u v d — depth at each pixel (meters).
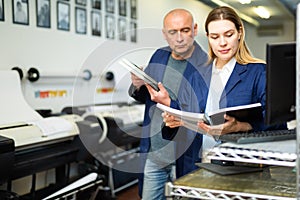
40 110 3.53
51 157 2.85
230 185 1.27
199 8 6.30
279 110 1.33
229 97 1.71
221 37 1.76
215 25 1.76
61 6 4.00
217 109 1.57
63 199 1.96
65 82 4.04
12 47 3.44
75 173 3.75
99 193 3.20
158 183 2.07
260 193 1.19
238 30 1.78
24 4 3.54
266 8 7.73
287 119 1.36
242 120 1.49
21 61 3.54
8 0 3.38
